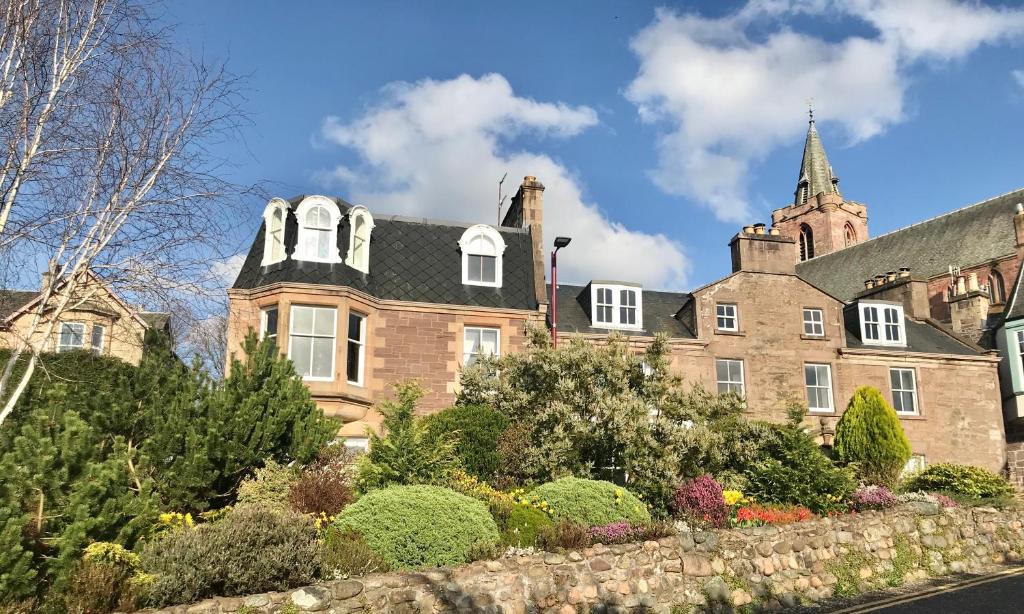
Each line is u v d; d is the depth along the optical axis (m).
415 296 22.94
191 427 13.10
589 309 27.30
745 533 14.40
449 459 16.53
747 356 26.91
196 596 9.50
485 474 17.39
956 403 28.56
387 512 11.99
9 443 10.60
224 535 10.05
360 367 21.67
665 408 18.91
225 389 14.38
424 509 12.09
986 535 17.77
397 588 10.46
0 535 8.24
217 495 13.44
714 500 15.99
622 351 19.70
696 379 26.11
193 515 12.88
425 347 22.33
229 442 13.65
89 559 9.20
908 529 16.59
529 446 17.81
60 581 8.78
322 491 13.45
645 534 13.74
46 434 10.09
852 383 27.69
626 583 12.59
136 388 13.23
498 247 24.42
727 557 13.91
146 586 9.27
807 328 28.08
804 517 16.23
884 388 27.97
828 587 14.71
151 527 10.55
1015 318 33.53
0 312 13.01
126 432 12.92
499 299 23.69
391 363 21.94
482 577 11.26
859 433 22.62
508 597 11.34
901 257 57.00
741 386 26.72
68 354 13.73
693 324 27.20
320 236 22.14
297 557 10.34
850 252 62.94
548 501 15.07
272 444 14.59
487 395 19.52
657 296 29.88
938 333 31.80
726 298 27.31
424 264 23.88
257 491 13.41
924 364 28.61
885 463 21.94
